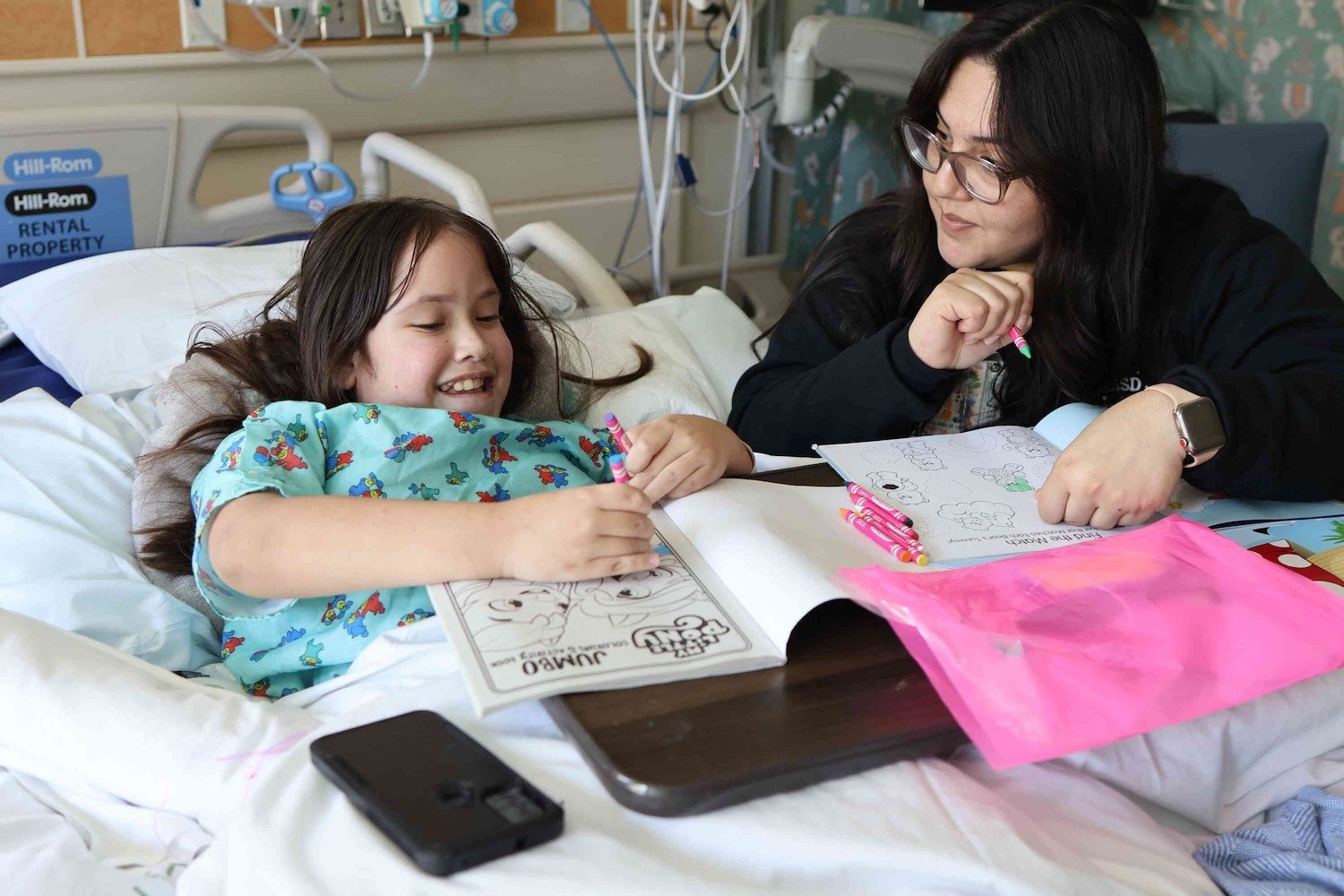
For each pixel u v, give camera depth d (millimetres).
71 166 1728
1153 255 1312
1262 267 1289
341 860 629
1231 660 767
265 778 705
